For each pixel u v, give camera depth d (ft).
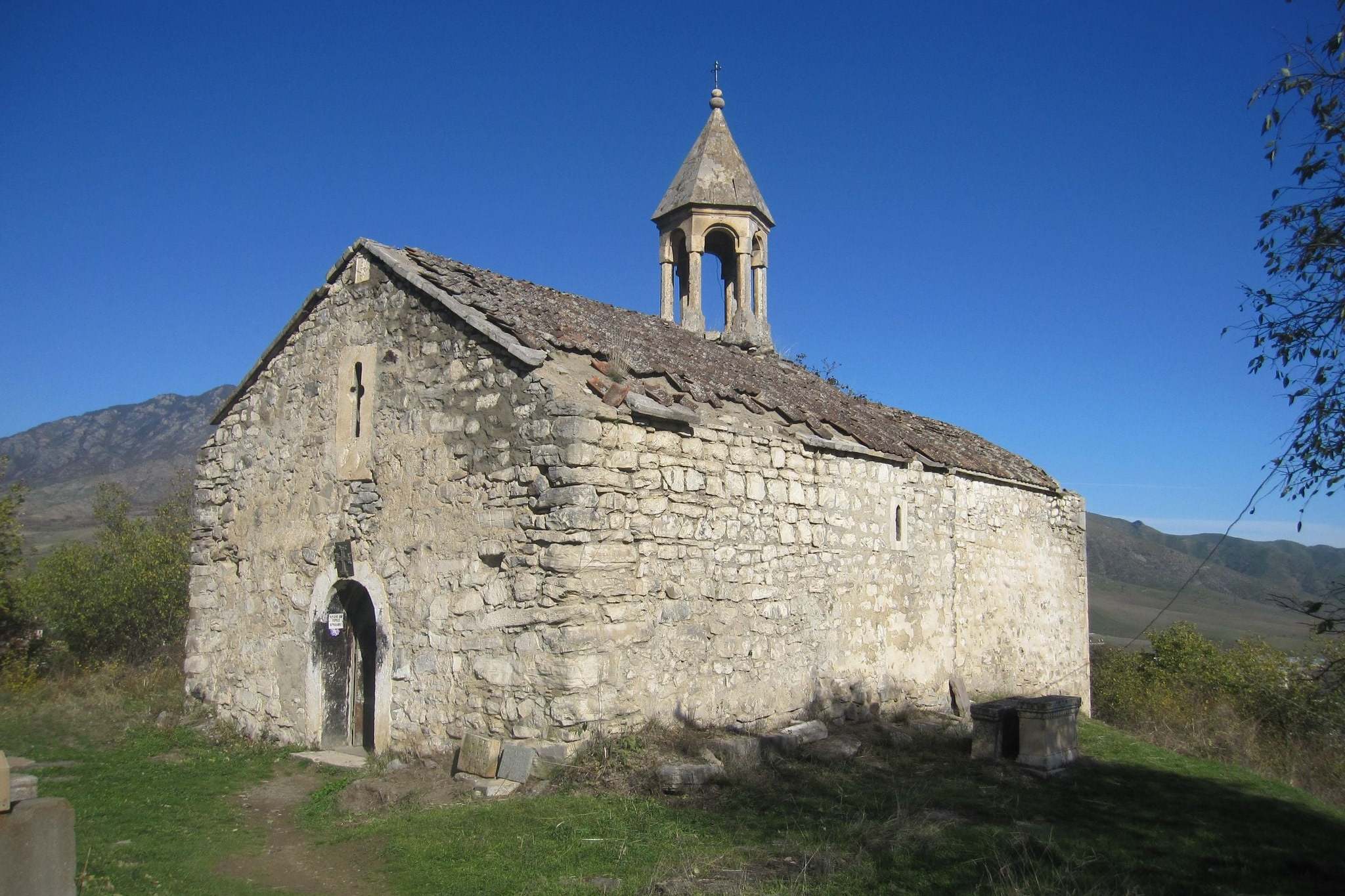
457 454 32.71
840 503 42.70
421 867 22.04
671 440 33.37
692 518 33.94
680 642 32.91
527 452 30.55
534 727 29.01
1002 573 58.18
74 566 67.41
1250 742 46.91
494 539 30.96
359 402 37.19
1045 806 29.37
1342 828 29.96
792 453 39.81
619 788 27.37
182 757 35.50
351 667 37.14
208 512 43.42
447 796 28.09
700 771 28.37
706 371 41.88
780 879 20.99
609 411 30.60
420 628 32.81
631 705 30.63
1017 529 61.05
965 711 49.57
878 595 44.93
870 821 25.76
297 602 38.01
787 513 39.06
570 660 28.66
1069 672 66.18
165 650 64.03
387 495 34.96
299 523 38.60
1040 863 22.77
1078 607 68.95
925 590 49.11
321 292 39.34
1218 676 66.90
